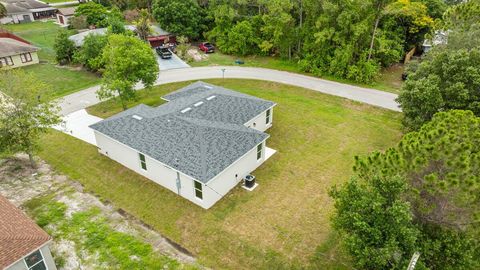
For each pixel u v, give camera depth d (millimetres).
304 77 36812
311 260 14969
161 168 19328
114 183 20469
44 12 68938
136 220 17562
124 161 21922
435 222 11633
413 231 11023
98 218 17688
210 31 47500
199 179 17219
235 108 24484
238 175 20031
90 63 36531
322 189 19609
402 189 11188
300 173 21125
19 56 40375
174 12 46438
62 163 22625
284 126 26922
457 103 20297
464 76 20266
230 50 44250
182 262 14992
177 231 16750
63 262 15125
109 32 39312
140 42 29750
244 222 17188
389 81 35656
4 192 19734
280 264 14820
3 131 19547
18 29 58438
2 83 19797
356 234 11711
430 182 10891
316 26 35469
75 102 31766
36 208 18438
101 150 23391
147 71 28672
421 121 21078
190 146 19375
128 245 15945
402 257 11367
